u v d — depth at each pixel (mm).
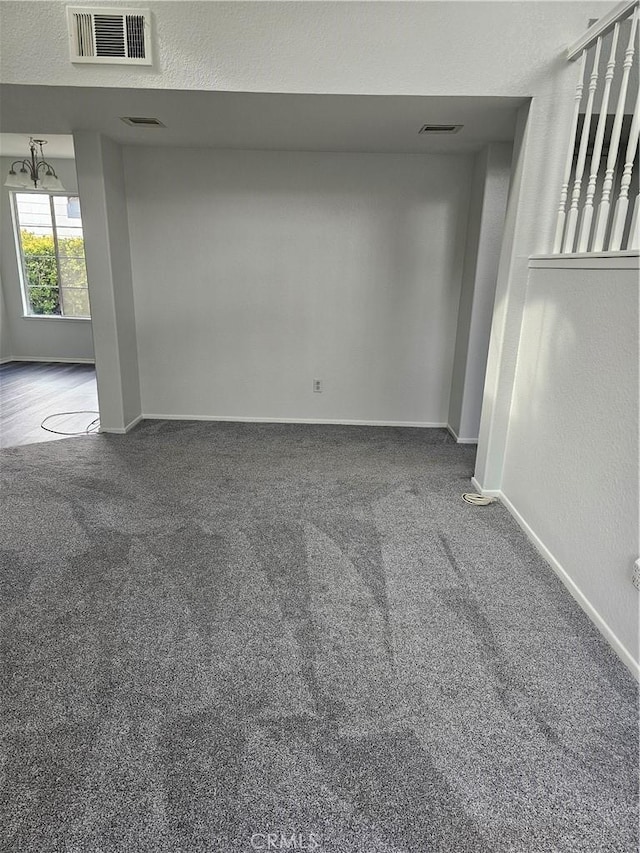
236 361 4445
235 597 2145
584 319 2182
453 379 4344
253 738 1499
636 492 1806
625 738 1529
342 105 2715
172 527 2707
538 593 2219
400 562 2430
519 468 2846
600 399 2047
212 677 1723
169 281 4250
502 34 2424
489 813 1307
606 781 1394
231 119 3066
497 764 1437
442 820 1287
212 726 1535
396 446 4023
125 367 4160
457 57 2455
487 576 2334
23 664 1757
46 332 6965
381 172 3994
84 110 2943
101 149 3537
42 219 6668
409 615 2061
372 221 4098
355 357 4418
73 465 3512
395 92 2504
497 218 3648
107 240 3736
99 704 1603
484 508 3006
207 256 4195
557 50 2443
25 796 1319
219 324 4355
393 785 1371
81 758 1425
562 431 2348
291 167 4000
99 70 2504
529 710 1621
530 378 2713
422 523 2811
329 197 4059
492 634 1962
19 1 2400
